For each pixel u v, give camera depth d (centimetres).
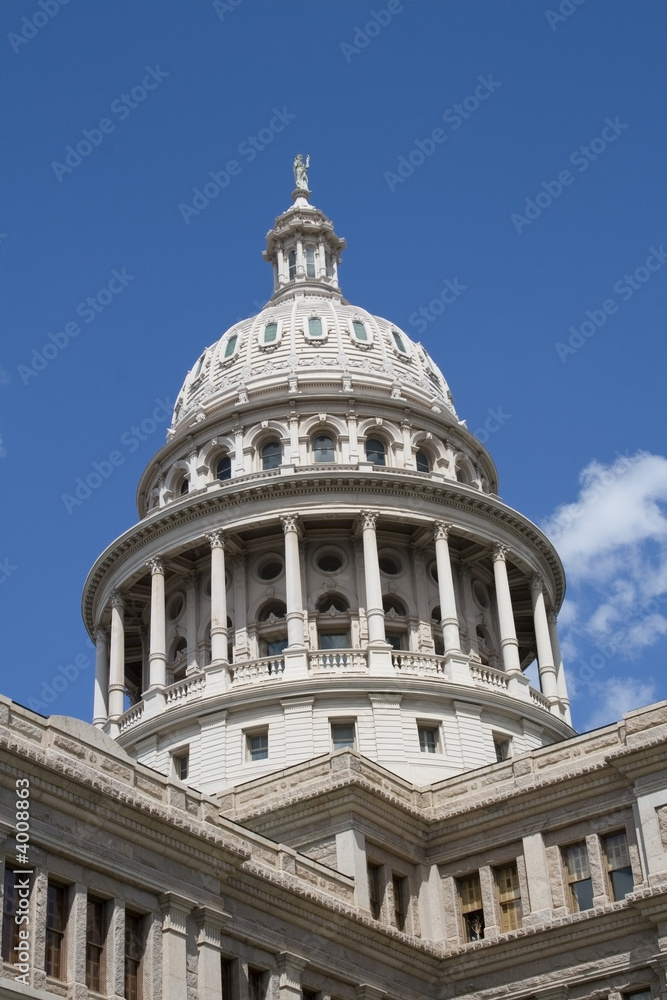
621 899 5866
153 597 8919
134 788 4950
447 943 6244
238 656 8706
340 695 8056
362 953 5844
